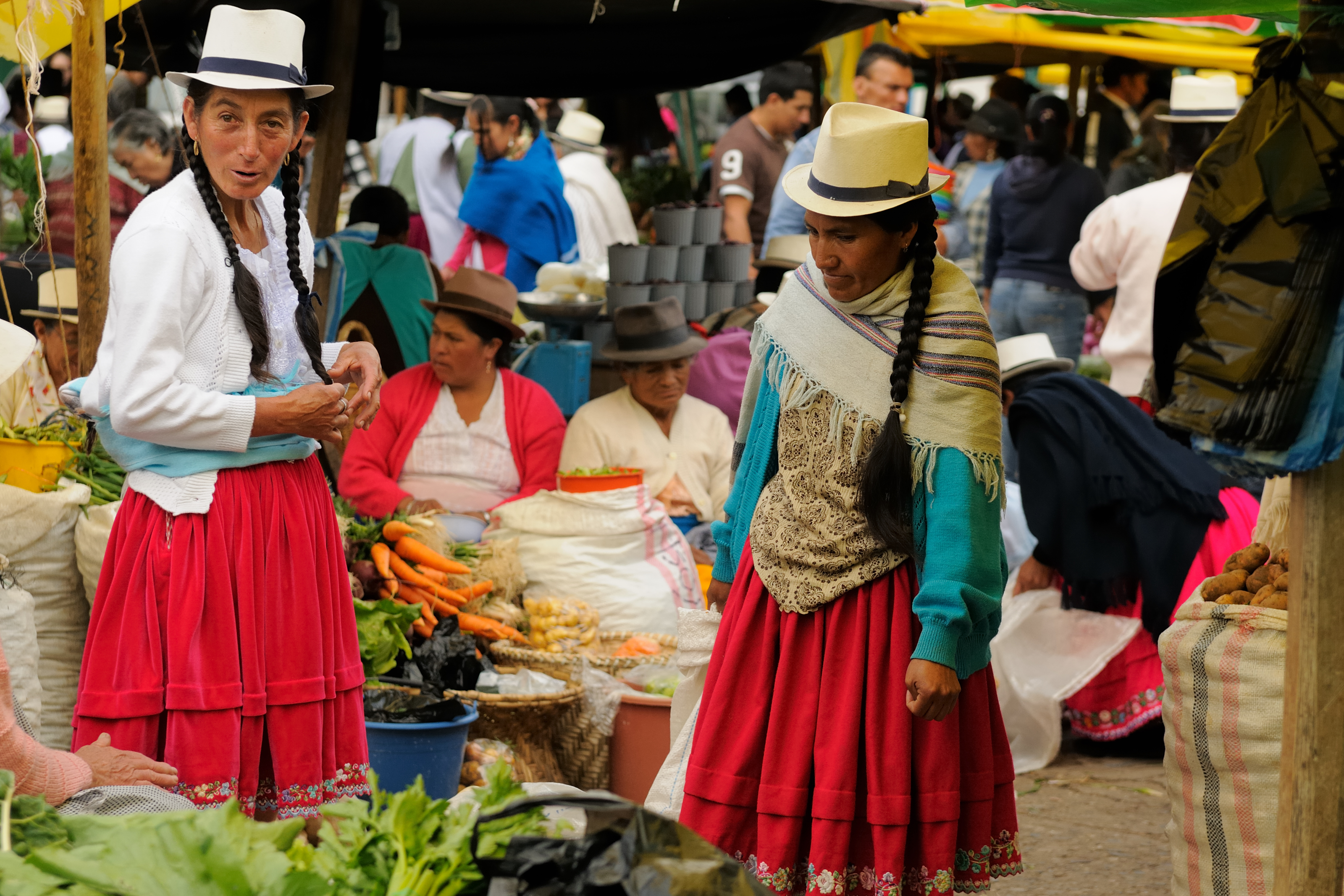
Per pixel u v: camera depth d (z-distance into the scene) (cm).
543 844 152
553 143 945
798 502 265
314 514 291
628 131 1033
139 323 266
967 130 896
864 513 257
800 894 262
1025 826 416
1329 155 205
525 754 413
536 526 490
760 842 260
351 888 156
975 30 854
